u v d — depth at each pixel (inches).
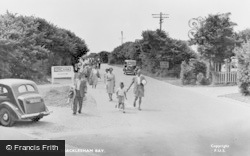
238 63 1003.9
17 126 553.0
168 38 1999.3
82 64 1476.4
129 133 511.8
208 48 1395.2
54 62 1861.5
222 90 1182.9
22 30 1494.8
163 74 1902.1
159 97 979.9
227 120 623.5
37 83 1334.9
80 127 550.3
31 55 1413.6
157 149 428.1
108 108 748.0
